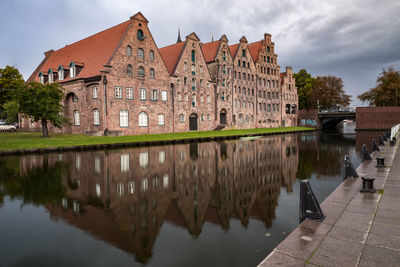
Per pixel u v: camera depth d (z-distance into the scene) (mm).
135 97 41688
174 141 34688
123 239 7332
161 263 6109
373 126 75250
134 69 41500
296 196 11367
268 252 6613
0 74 57750
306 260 5094
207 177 14898
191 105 51406
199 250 6715
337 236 6059
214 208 9867
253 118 69188
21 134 41250
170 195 11461
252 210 9664
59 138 34375
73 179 14297
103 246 6922
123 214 9203
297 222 8539
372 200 8570
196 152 25469
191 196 11336
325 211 7648
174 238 7391
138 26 42031
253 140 39969
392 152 19938
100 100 38375
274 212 9445
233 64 62438
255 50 73625
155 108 44719
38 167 17641
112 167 17703
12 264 6039
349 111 84250
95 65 40594
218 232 7793
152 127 44344
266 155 23812
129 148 28781
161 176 15086
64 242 7117
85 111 39750
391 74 85938
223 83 59656
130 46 40969
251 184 13414
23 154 23812
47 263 6086
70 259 6266
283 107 80625
